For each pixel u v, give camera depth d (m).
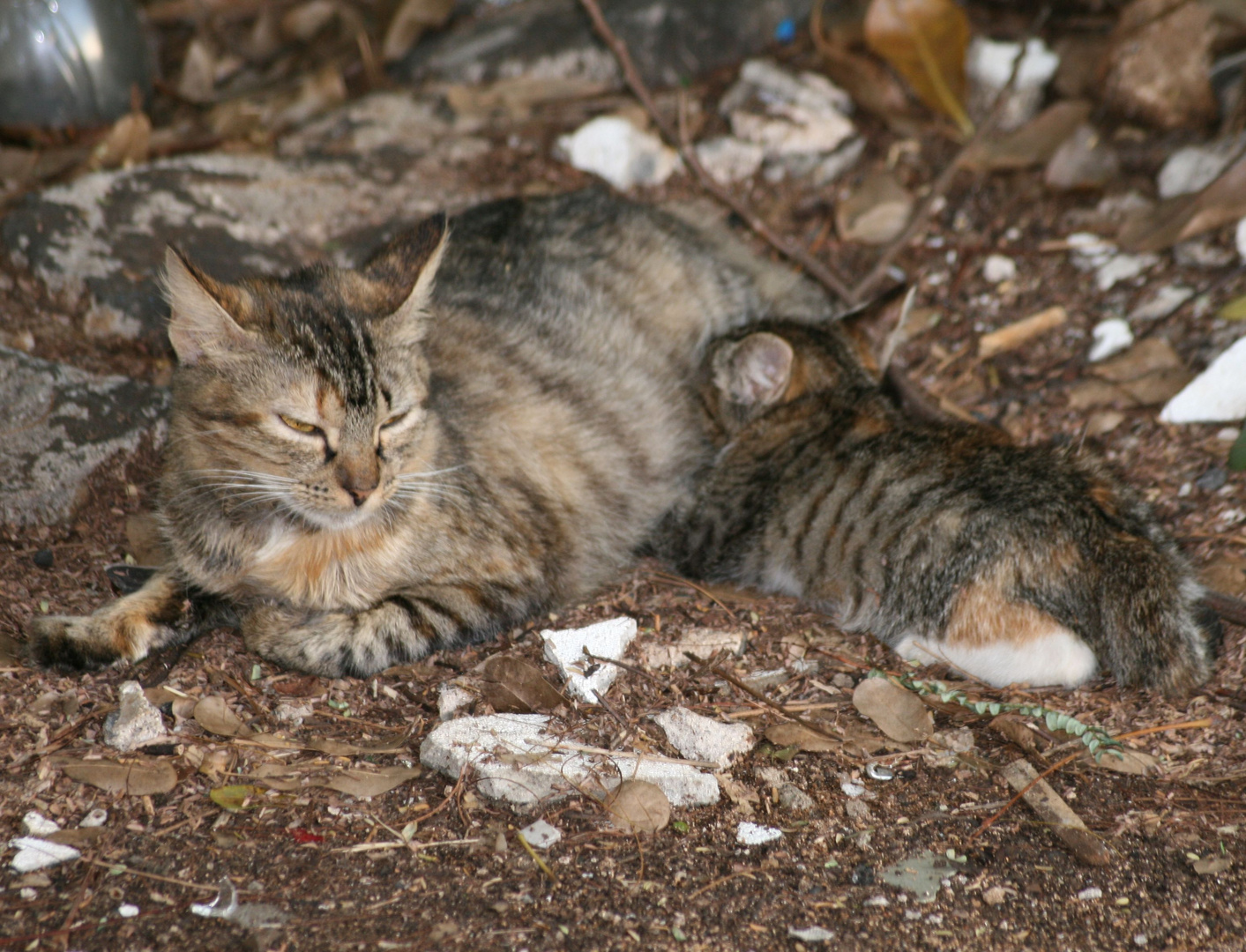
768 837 4.23
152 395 6.41
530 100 9.59
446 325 6.08
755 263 8.04
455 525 5.32
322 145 9.08
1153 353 7.08
